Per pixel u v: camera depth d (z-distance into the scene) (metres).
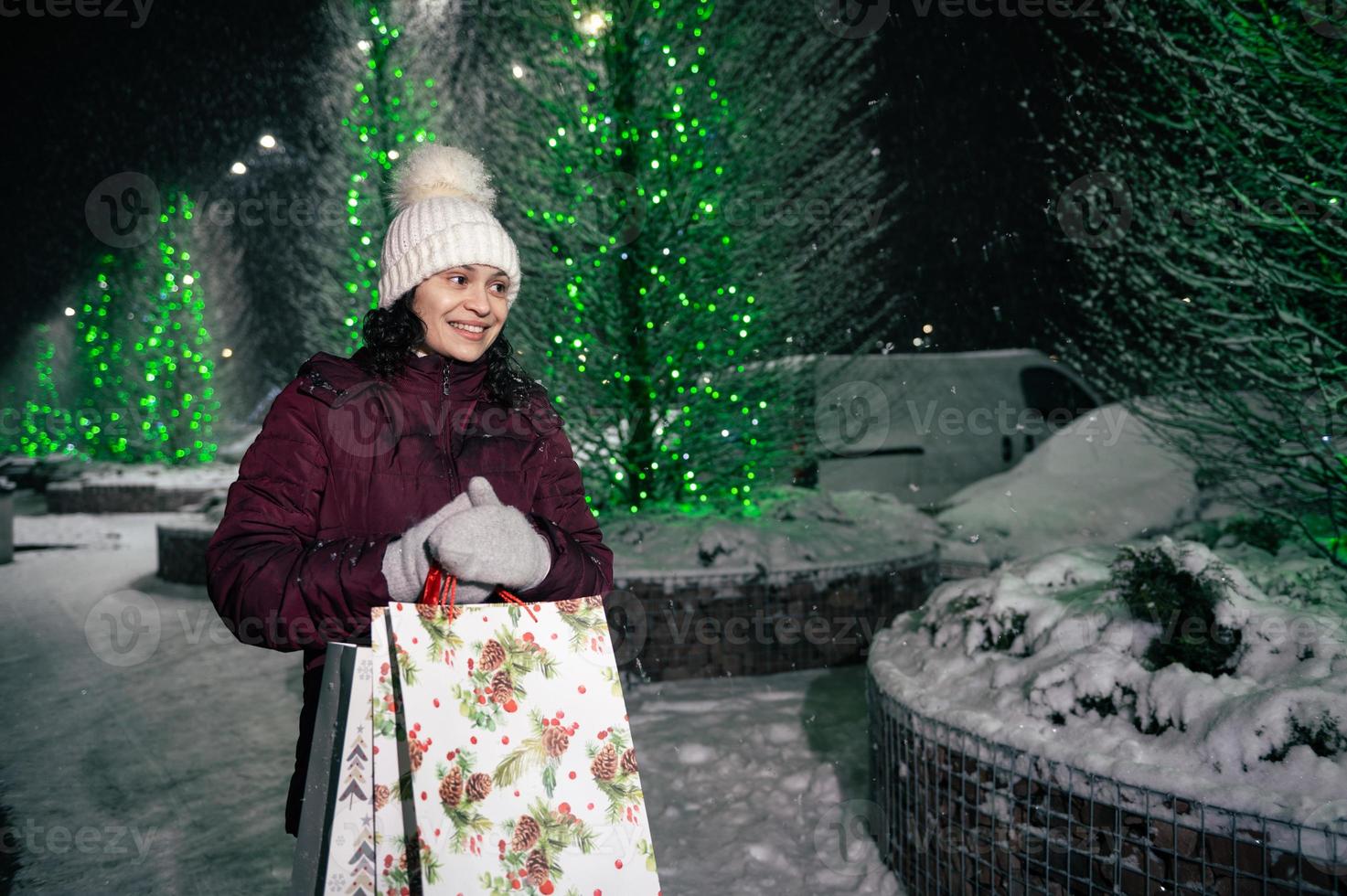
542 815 1.37
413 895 1.31
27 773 4.34
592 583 1.62
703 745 4.43
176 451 19.08
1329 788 1.86
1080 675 2.40
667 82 7.06
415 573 1.40
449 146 1.86
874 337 7.93
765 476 7.45
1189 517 6.80
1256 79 3.44
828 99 7.32
